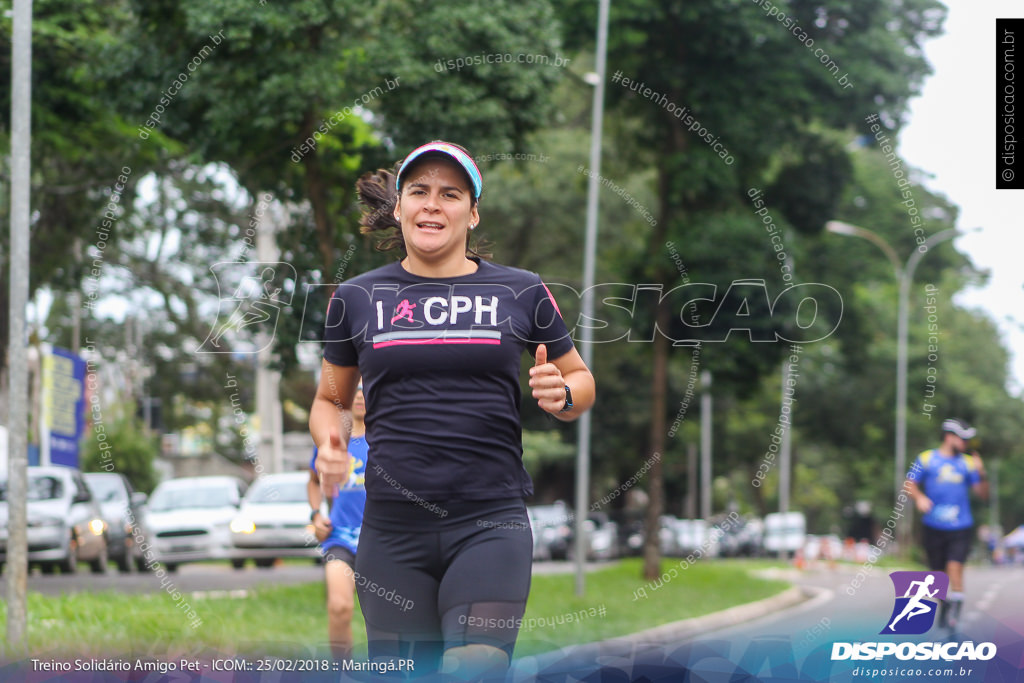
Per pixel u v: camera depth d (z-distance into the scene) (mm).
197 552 33062
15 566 12938
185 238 32438
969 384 87312
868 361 58344
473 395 6531
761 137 35125
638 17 32594
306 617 17891
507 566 6434
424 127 20344
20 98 13328
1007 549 118688
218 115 19969
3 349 33312
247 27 19328
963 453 18641
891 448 79000
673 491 92688
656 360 37656
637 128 38094
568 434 66750
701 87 34438
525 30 20922
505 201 47969
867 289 70812
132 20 22094
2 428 32469
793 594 35594
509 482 6605
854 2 35438
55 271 30922
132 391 53406
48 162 29812
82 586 24016
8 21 24906
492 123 20688
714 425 83188
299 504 32469
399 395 6551
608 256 37562
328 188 20125
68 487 30922
